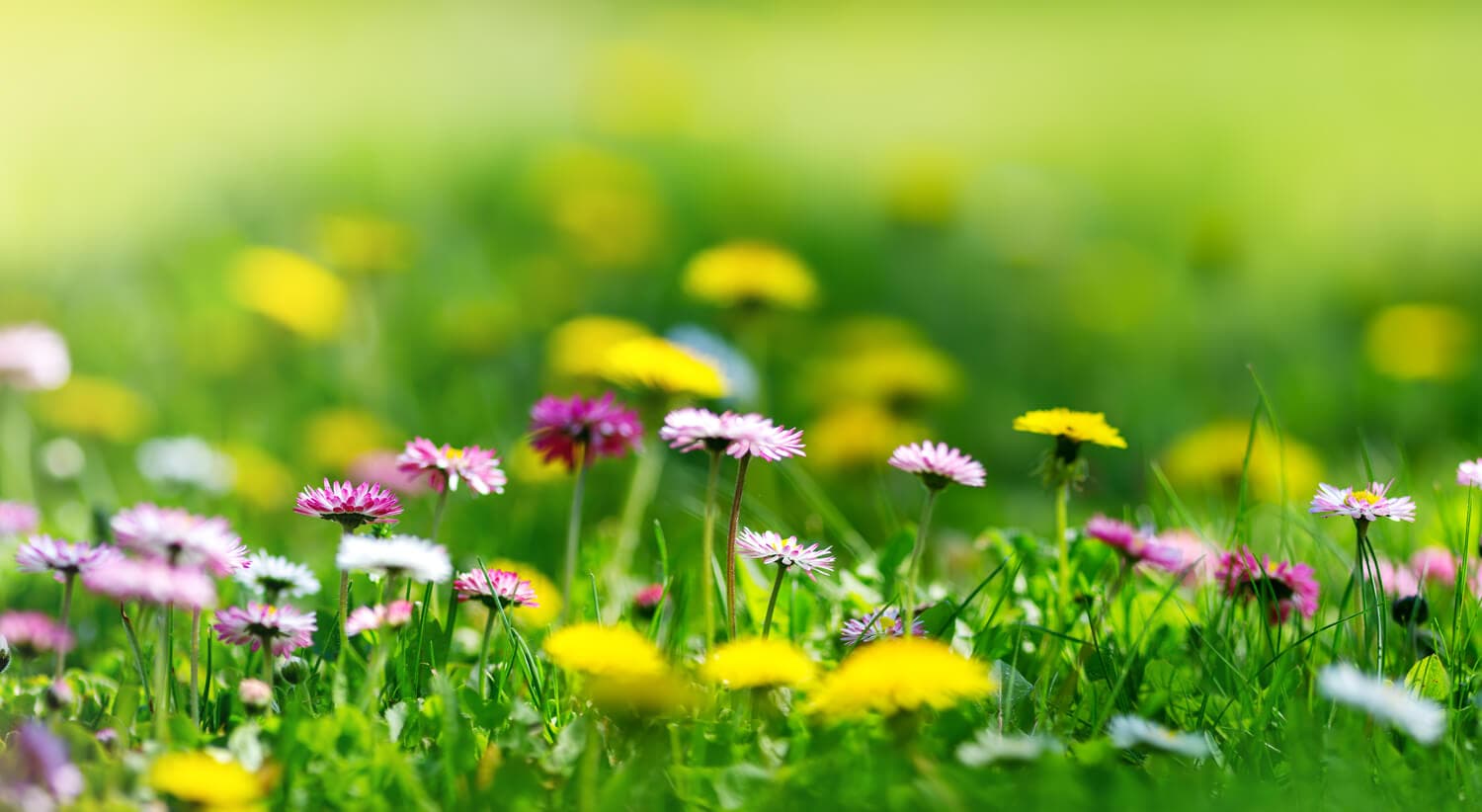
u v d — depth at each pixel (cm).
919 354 651
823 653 277
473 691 223
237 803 183
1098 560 302
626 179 914
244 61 1380
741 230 877
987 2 2081
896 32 1877
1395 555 330
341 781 198
